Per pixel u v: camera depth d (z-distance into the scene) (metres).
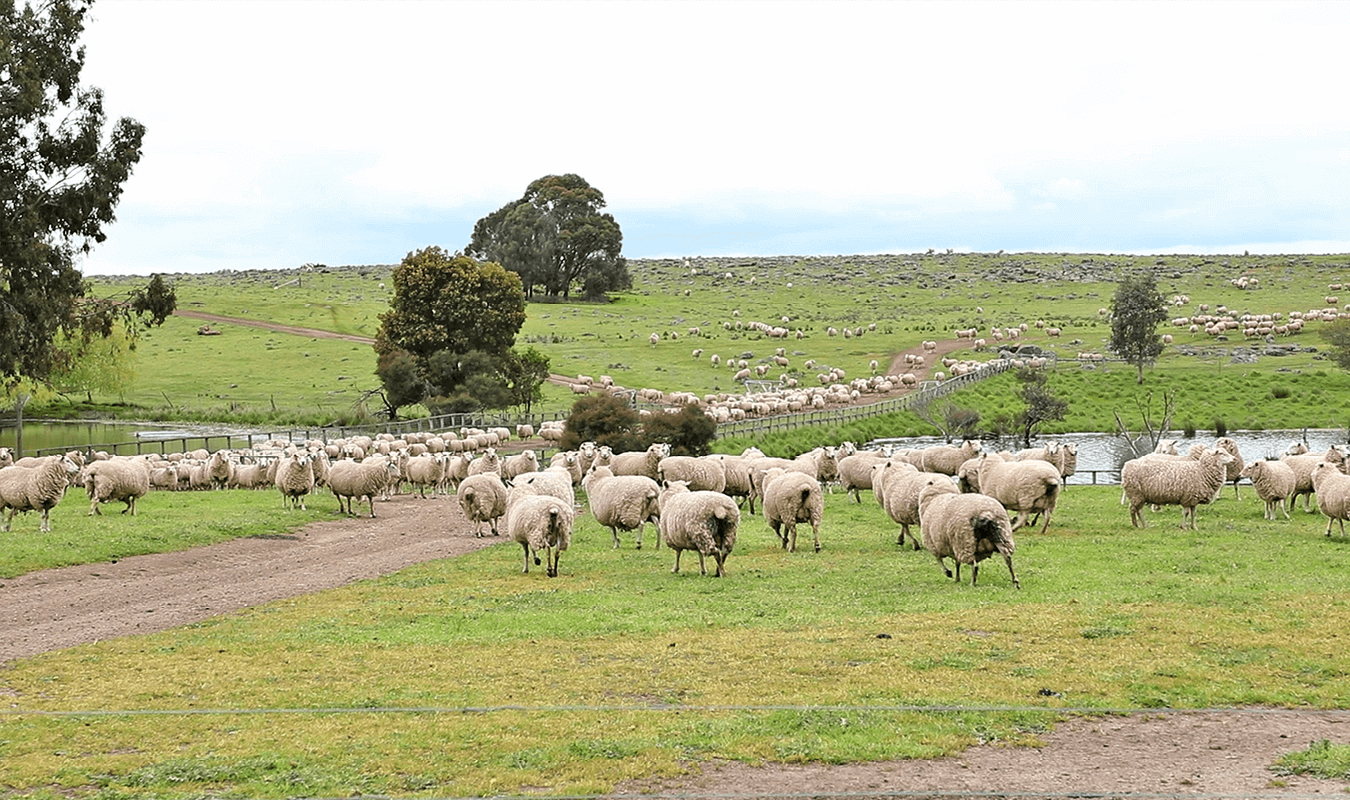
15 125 52.75
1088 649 14.38
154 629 17.62
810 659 14.18
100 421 90.31
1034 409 72.56
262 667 14.56
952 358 115.94
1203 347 114.75
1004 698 12.38
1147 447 64.69
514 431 77.31
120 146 56.81
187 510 33.78
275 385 107.31
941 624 15.93
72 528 28.16
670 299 189.75
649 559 23.72
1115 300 100.31
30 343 54.62
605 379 102.75
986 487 27.23
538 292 192.12
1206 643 14.54
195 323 146.38
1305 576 19.55
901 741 11.04
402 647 15.54
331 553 26.69
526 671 13.98
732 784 10.03
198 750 11.10
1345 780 9.88
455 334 87.44
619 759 10.65
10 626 18.00
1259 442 68.62
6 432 82.94
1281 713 11.88
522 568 23.03
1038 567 21.00
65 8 55.16
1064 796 9.60
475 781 10.19
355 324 148.62
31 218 51.44
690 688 13.05
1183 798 9.52
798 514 23.98
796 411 85.88
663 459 33.38
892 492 24.42
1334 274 195.38
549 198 183.38
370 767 10.55
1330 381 91.31
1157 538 25.06
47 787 10.10
